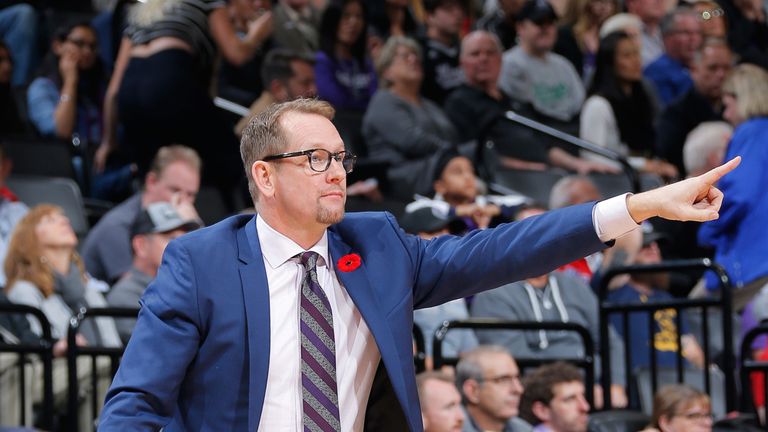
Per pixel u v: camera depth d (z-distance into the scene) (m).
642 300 18.64
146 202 18.47
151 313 7.28
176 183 18.30
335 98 24.64
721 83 25.33
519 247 7.44
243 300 7.33
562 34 28.02
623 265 17.52
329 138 7.44
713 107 25.53
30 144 22.47
